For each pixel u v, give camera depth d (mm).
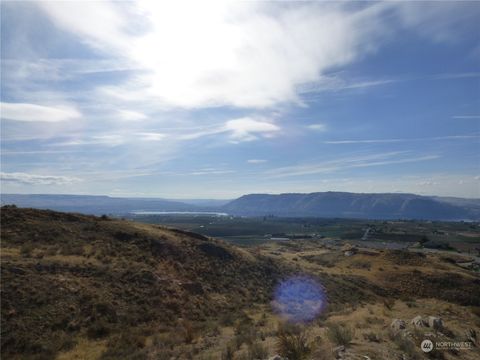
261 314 28078
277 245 128875
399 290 56031
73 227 34812
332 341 13125
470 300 53188
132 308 22562
